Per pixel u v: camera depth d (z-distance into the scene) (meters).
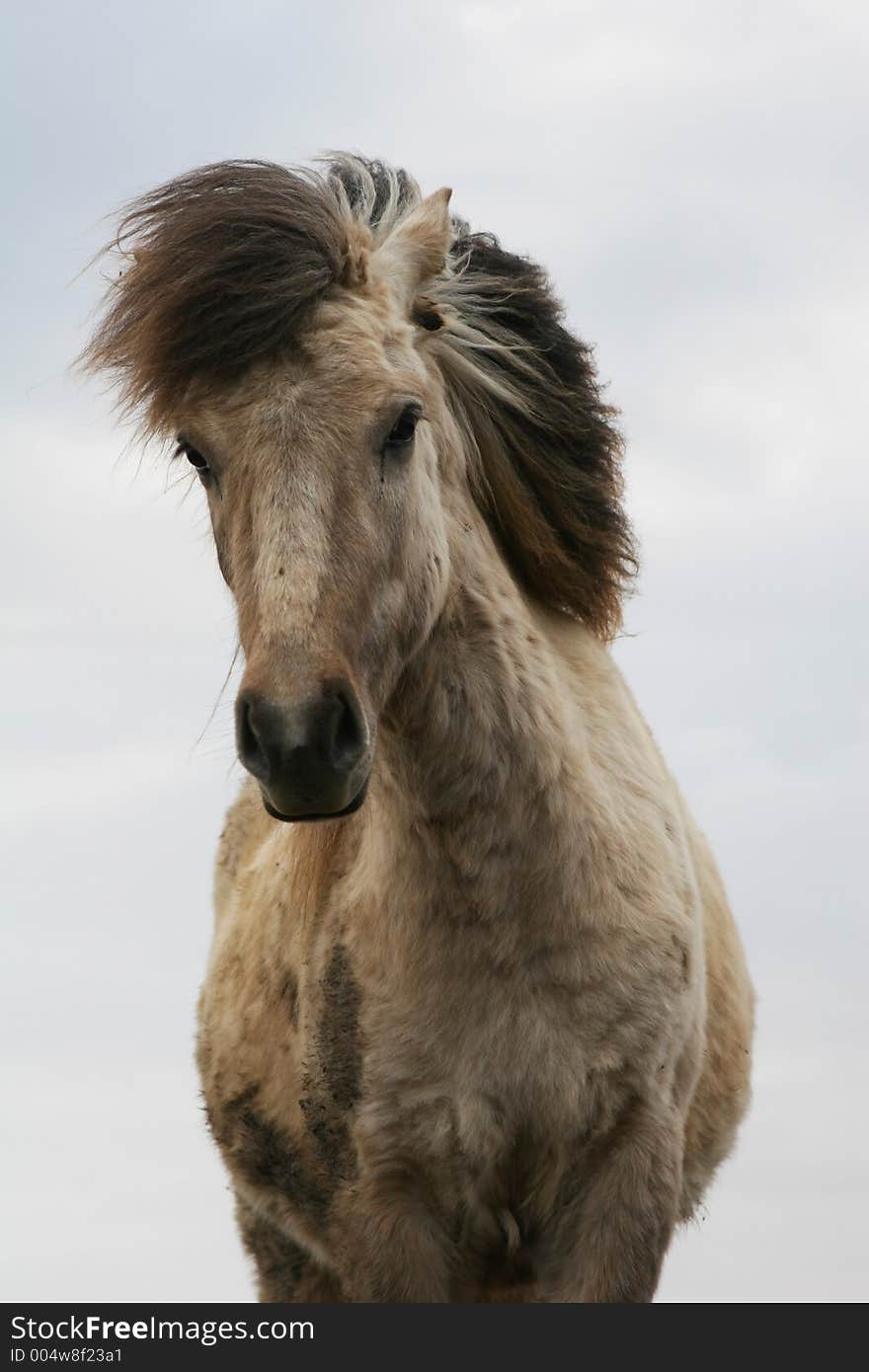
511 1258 8.55
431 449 8.00
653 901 8.27
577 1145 8.14
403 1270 8.27
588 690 8.84
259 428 7.04
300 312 7.20
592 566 9.13
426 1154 8.23
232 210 7.30
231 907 10.77
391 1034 8.21
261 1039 9.41
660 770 9.09
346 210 8.00
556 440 9.01
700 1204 9.92
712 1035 9.55
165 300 7.18
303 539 6.87
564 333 9.21
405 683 7.92
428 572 7.63
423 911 8.09
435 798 8.00
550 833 8.00
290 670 6.70
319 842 8.85
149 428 7.71
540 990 8.04
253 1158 9.52
